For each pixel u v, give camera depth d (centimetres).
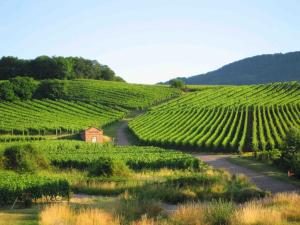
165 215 2106
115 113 11944
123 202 2331
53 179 2972
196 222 1850
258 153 6228
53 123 10238
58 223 1875
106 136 9288
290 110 10494
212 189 3033
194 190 2984
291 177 4312
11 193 2775
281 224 1775
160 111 11488
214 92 14688
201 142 7312
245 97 13388
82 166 5094
